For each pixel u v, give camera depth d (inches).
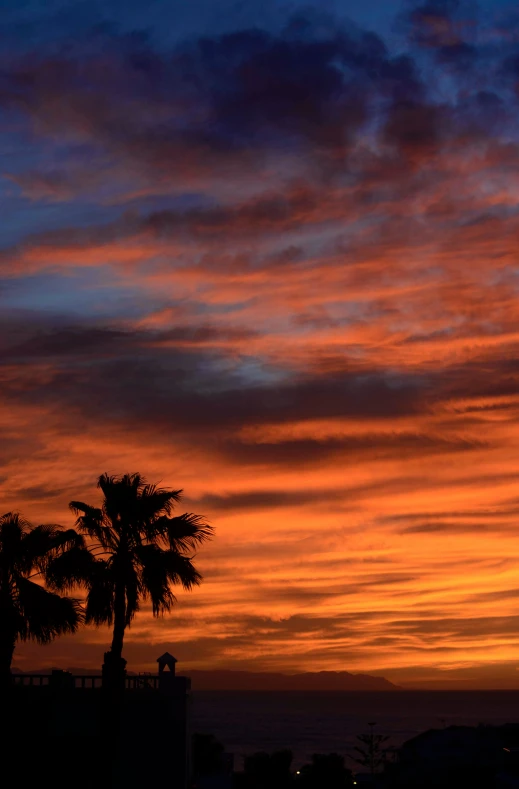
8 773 1047.6
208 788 1664.6
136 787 1111.0
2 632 938.7
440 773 2581.2
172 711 1136.8
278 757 2829.7
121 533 999.6
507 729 2792.8
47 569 977.5
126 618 973.8
